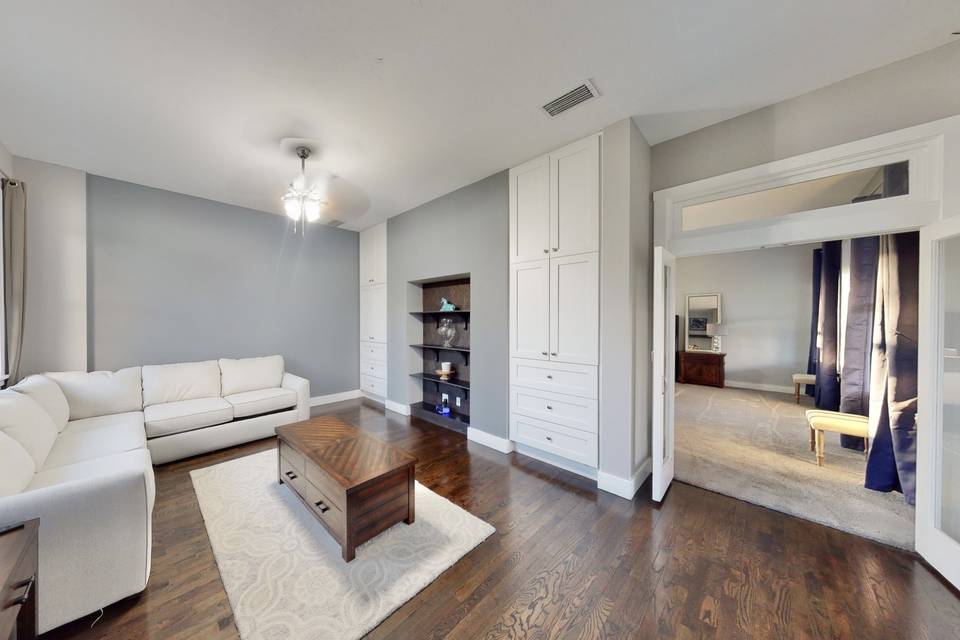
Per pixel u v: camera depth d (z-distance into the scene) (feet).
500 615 4.75
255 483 8.36
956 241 5.61
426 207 13.12
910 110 5.96
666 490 8.10
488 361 10.98
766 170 7.33
